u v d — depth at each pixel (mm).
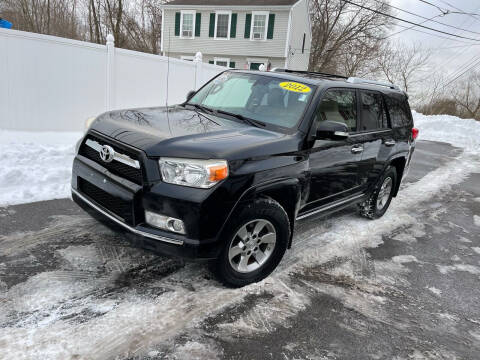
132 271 3420
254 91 4207
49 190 5117
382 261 4285
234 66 28016
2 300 2820
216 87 4629
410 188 7902
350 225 5270
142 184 2863
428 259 4496
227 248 3096
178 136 3078
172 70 10797
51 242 3770
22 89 7977
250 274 3393
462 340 3055
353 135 4348
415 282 3902
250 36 26922
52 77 8328
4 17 28906
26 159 5914
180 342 2635
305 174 3594
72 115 8836
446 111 38656
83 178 3367
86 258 3539
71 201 4891
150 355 2486
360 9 34688
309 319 3068
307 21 29922
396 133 5320
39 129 8367
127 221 2961
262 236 3391
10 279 3088
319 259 4133
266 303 3195
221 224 2922
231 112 4070
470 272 4285
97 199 3293
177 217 2814
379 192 5379
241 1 27406
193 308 3012
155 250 2889
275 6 25891
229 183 2904
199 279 3420
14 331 2523
